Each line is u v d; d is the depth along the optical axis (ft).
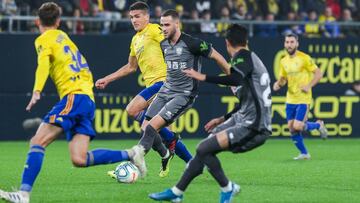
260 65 68.44
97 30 158.71
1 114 148.66
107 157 74.38
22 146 139.23
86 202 75.77
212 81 67.87
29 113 149.18
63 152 128.06
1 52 147.54
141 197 78.69
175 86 88.63
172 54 87.76
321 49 157.58
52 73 71.82
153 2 164.25
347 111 160.15
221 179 69.51
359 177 96.58
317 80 120.78
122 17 163.53
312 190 84.74
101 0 163.84
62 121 70.69
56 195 79.92
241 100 68.95
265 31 164.04
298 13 174.81
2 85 148.15
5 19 152.87
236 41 68.95
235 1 169.58
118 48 150.61
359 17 181.47
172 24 86.79
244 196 80.07
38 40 70.90
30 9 159.74
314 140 157.17
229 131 68.80
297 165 110.32
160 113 87.30
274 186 87.76
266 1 172.76
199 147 69.15
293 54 122.83
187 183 69.72
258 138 68.69
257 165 110.01
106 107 151.43
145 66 96.43
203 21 156.76
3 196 69.56
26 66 148.66
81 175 96.17
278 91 156.97
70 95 71.20
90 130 72.33
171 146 93.40
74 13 158.81
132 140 152.15
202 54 86.79
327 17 176.04
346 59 159.02
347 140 157.38
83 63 72.95
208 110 154.71
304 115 120.67
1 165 108.06
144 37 95.66
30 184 70.95
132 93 152.46
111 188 84.94
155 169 104.06
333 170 103.86
